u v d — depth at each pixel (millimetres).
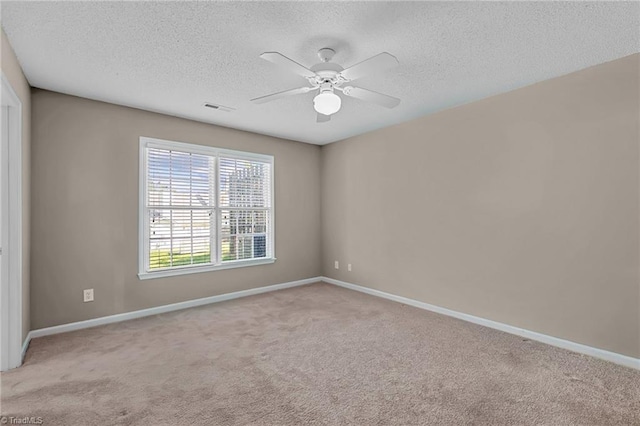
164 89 3025
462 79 2820
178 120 3867
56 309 3076
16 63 2381
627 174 2420
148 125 3639
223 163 4305
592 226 2586
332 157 5160
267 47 2271
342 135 4762
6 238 2381
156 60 2463
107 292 3369
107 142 3373
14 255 2398
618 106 2455
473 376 2275
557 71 2666
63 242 3121
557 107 2768
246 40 2184
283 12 1885
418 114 3805
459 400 1990
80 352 2645
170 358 2545
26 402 1948
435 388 2123
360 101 3381
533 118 2914
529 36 2141
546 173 2838
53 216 3064
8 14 1871
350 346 2779
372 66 2051
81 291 3215
